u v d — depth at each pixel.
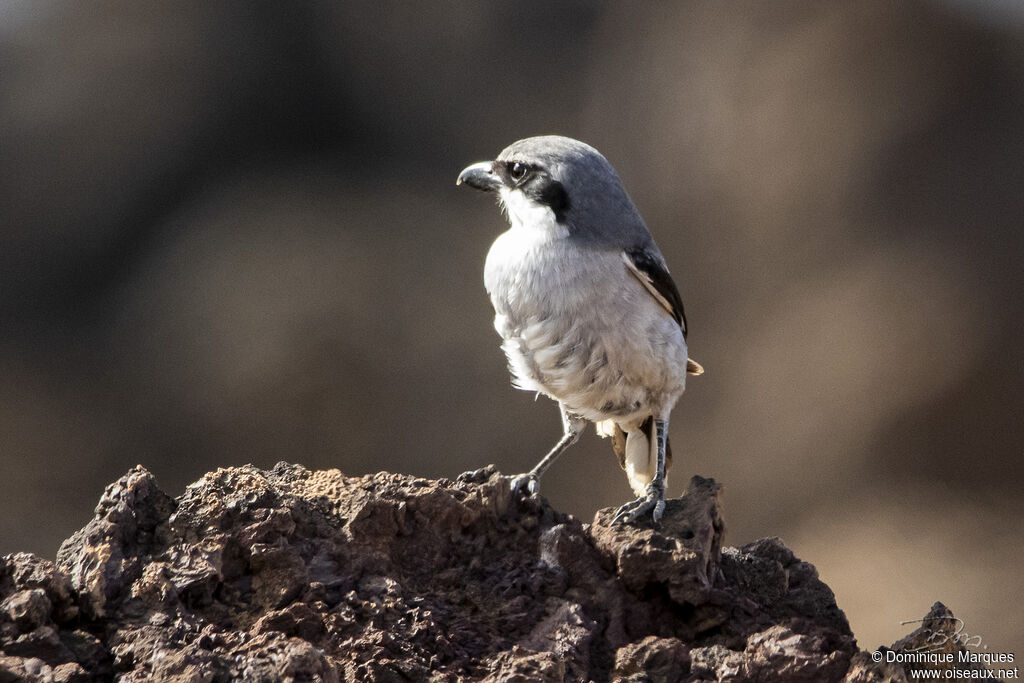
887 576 14.60
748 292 19.98
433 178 24.61
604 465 17.06
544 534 4.57
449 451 18.50
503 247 5.54
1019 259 18.70
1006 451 16.73
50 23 25.59
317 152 24.95
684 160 22.80
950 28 22.03
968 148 20.73
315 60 25.56
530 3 26.77
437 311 20.72
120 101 24.45
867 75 21.91
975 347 17.56
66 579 3.76
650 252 5.44
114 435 19.16
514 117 25.69
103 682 3.57
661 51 24.56
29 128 24.11
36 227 22.95
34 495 17.61
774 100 22.34
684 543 4.49
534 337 5.39
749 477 17.20
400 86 25.84
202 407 19.44
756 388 18.34
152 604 3.79
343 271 21.33
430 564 4.45
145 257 22.73
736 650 4.32
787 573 4.71
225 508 4.18
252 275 21.31
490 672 3.93
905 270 18.98
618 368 5.38
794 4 23.25
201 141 24.33
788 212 20.81
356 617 4.00
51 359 20.80
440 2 26.42
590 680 4.07
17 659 3.47
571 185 5.39
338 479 4.72
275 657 3.51
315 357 19.73
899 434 17.27
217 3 25.69
